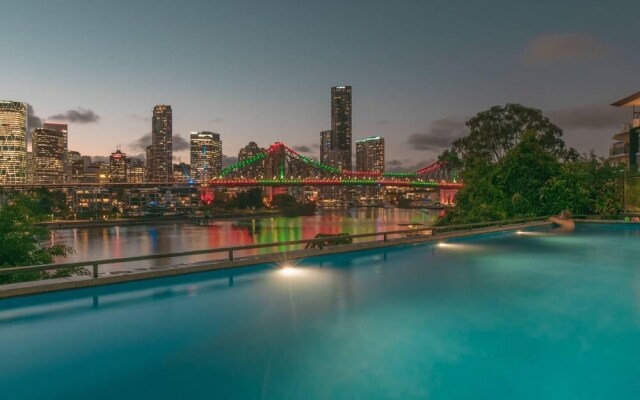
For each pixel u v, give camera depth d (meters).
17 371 5.38
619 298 8.60
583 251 14.81
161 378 5.16
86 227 134.25
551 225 24.52
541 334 6.57
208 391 4.86
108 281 9.41
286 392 4.83
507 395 4.80
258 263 11.83
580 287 9.50
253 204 195.25
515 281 10.08
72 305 8.09
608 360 5.65
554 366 5.48
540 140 40.47
